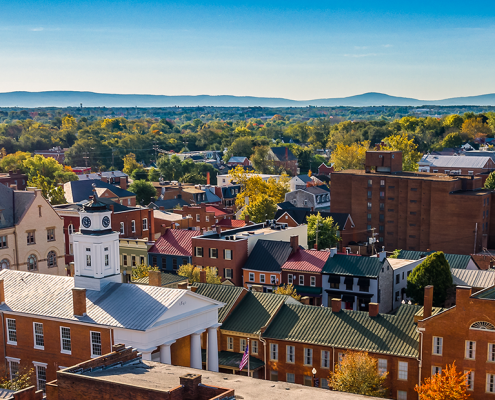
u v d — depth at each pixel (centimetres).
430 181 13775
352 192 15075
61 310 5403
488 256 10400
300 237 11138
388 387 5753
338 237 12988
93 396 3628
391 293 9325
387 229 14638
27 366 5553
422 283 8544
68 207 11362
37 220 8719
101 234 5619
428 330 5512
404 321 6066
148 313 5119
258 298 7000
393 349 5769
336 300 6406
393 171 15350
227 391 3266
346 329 6150
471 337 5341
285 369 6262
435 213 13712
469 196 13250
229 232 10856
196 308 5534
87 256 5641
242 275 9781
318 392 3991
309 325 6331
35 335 5503
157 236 13225
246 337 6525
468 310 5338
